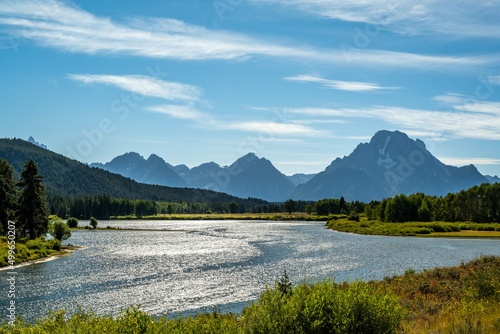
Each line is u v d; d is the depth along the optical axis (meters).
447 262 56.69
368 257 62.41
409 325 13.86
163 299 35.00
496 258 36.50
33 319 28.20
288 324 9.62
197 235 114.81
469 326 12.37
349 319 9.55
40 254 64.38
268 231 132.50
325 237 105.06
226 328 11.11
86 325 10.15
